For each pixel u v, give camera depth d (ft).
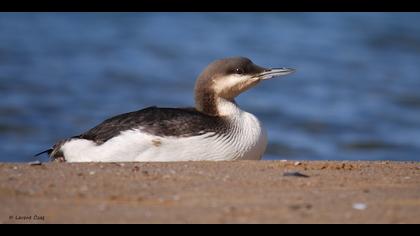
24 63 82.74
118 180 27.58
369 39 98.17
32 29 99.25
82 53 88.43
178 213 23.54
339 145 63.41
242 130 33.83
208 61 86.17
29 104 68.80
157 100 72.28
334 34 100.17
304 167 30.96
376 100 75.46
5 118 64.59
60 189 26.16
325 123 68.64
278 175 28.96
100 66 83.20
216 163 31.35
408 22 106.73
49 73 79.20
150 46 92.43
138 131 32.60
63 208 24.03
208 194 25.72
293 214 23.57
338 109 72.54
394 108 73.61
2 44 90.33
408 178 29.32
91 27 101.71
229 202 24.77
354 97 76.13
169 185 26.91
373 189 27.14
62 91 73.36
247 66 35.47
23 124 63.36
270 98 74.74
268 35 98.22
